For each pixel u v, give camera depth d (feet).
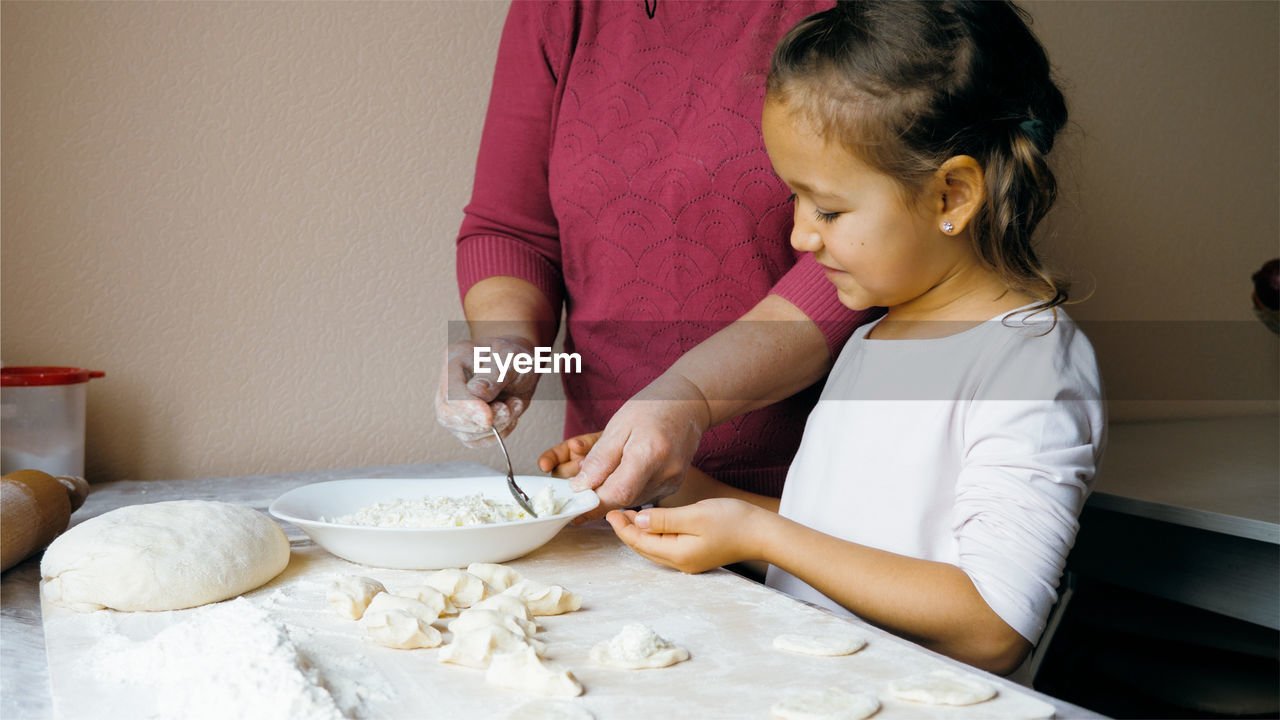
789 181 2.97
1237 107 6.96
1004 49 2.91
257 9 4.47
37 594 2.64
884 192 2.81
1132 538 4.47
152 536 2.50
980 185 2.84
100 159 4.23
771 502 3.63
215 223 4.47
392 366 4.92
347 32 4.67
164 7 4.28
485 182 4.33
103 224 4.25
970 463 2.77
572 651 2.15
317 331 4.74
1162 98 6.64
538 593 2.43
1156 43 6.59
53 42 4.10
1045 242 6.23
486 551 2.80
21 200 4.11
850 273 3.03
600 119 3.98
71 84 4.15
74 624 2.30
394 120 4.82
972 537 2.60
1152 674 4.80
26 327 4.17
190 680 1.85
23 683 2.06
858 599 2.55
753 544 2.70
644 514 2.85
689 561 2.76
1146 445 5.62
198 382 4.50
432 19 4.87
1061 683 5.00
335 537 2.74
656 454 3.04
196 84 4.38
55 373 3.83
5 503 2.73
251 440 4.64
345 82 4.69
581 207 4.01
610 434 3.15
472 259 4.29
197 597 2.42
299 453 4.75
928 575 2.54
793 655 2.11
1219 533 4.09
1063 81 6.28
